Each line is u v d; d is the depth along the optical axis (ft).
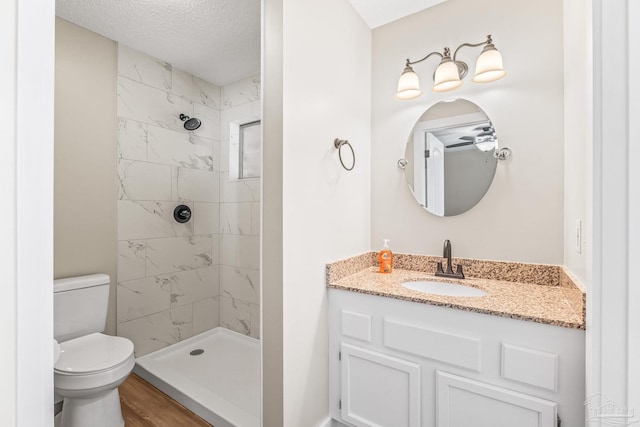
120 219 7.04
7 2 1.34
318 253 4.91
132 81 7.29
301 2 4.52
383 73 6.50
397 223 6.34
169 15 6.13
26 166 1.39
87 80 6.51
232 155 9.14
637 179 1.61
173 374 6.73
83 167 6.44
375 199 6.59
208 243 9.05
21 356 1.38
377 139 6.56
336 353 5.06
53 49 1.50
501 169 5.31
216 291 9.26
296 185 4.42
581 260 3.75
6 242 1.34
